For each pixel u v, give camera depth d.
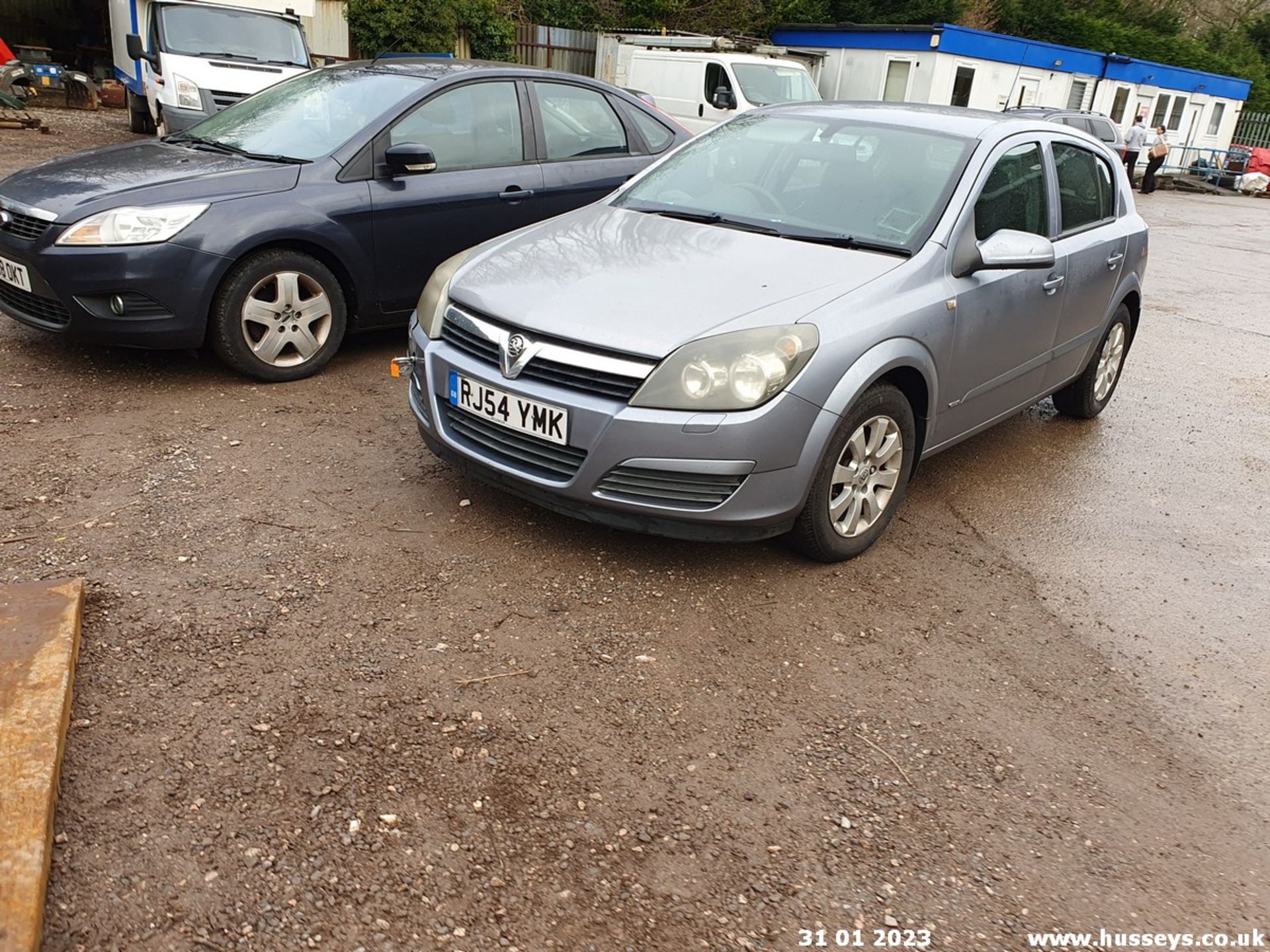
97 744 2.51
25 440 4.20
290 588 3.29
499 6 22.45
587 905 2.21
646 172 4.80
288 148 5.32
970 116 4.69
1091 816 2.64
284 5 13.49
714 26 25.05
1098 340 5.41
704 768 2.66
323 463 4.25
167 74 11.17
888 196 4.12
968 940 2.22
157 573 3.30
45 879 2.07
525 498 3.54
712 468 3.23
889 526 4.23
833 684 3.08
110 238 4.51
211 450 4.28
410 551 3.60
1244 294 10.73
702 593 3.51
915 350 3.67
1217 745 3.00
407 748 2.62
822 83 23.81
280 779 2.47
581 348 3.31
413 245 5.40
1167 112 27.52
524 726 2.75
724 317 3.33
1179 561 4.18
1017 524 4.38
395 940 2.07
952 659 3.29
